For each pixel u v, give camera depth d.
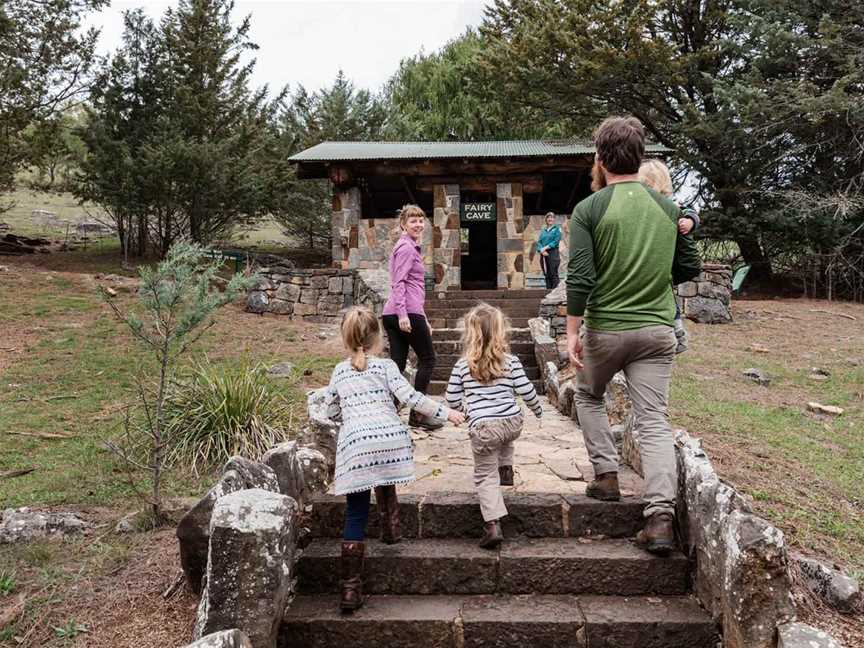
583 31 16.16
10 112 15.21
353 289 12.52
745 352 10.17
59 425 6.73
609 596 3.42
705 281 12.24
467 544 3.70
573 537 3.76
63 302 11.66
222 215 17.50
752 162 16.42
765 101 14.58
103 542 4.41
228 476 3.56
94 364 8.69
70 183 16.95
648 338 3.30
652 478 3.37
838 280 15.92
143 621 3.46
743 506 3.09
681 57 16.27
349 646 3.16
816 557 4.05
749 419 6.91
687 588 3.42
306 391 7.80
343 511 3.84
